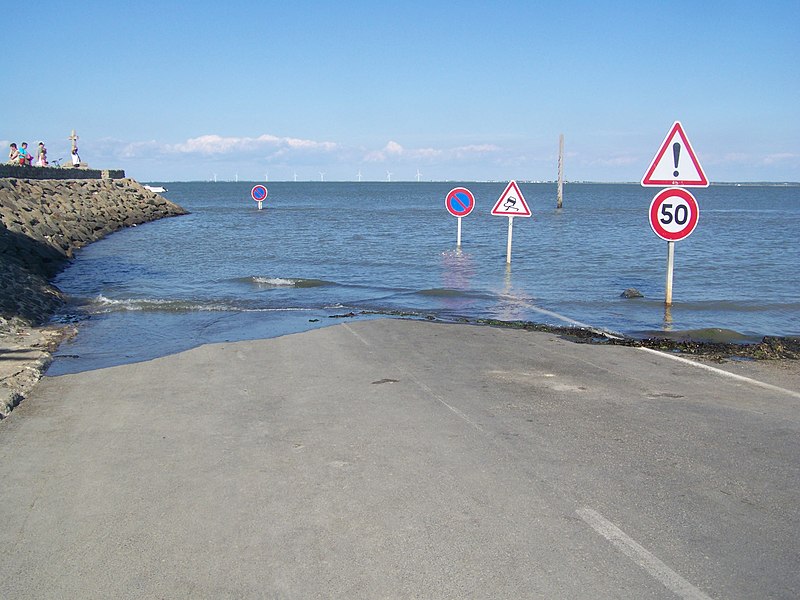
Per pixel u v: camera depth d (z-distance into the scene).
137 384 7.59
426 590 3.51
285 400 6.87
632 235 31.59
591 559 3.79
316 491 4.69
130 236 32.91
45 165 40.94
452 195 22.89
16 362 8.38
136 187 49.81
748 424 6.04
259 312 12.73
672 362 8.50
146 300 14.19
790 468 5.03
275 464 5.18
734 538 4.01
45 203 29.61
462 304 13.87
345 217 49.38
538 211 60.34
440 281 17.30
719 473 4.94
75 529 4.22
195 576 3.68
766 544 3.94
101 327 11.38
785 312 13.10
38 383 7.68
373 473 4.98
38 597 3.51
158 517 4.35
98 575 3.71
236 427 6.05
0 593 3.54
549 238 29.89
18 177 32.19
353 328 10.69
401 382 7.51
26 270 16.56
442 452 5.37
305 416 6.33
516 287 16.12
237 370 8.16
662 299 14.39
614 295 14.92
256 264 21.41
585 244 26.95
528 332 10.49
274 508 4.45
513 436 5.73
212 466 5.16
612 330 11.03
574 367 8.22
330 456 5.32
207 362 8.59
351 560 3.81
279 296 15.05
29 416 6.46
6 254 17.81
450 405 6.63
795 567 3.69
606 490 4.66
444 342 9.66
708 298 14.55
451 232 33.78
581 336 10.22
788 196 140.25
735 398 6.89
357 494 4.63
